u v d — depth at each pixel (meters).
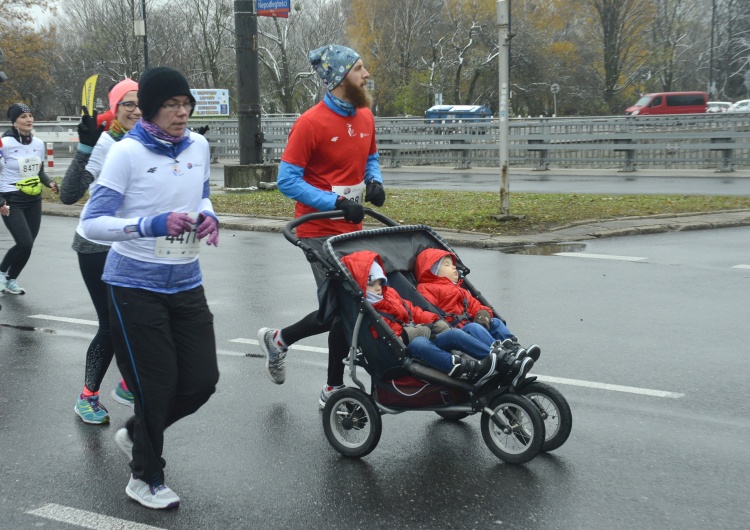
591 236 12.09
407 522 3.83
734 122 21.69
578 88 61.56
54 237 13.92
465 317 4.80
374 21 62.81
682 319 7.46
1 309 8.50
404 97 59.91
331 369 5.25
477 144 25.91
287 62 60.94
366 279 4.48
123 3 61.47
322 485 4.27
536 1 61.56
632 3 59.41
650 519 3.79
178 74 3.87
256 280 9.73
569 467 4.38
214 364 4.12
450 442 4.80
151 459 4.00
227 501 4.11
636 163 23.11
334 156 5.04
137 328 3.91
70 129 44.97
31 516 3.98
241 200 17.48
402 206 15.22
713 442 4.68
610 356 6.35
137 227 3.72
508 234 12.30
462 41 59.50
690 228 12.62
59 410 5.50
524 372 4.26
